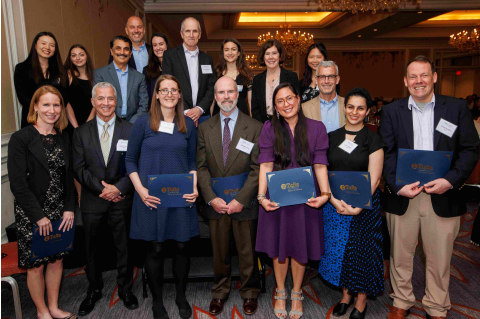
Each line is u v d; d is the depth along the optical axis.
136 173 2.09
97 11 5.36
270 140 2.08
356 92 2.02
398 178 1.97
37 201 1.96
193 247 2.81
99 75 3.10
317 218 2.05
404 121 2.03
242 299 2.40
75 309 2.31
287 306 2.30
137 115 3.14
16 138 1.93
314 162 2.03
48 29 3.84
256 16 10.56
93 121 2.24
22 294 2.56
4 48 3.04
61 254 2.12
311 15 10.58
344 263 2.10
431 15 8.62
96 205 2.21
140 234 2.09
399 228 2.08
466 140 1.91
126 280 2.32
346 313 2.22
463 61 14.15
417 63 1.91
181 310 2.19
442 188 1.89
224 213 2.15
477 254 3.14
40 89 2.00
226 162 2.12
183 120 2.09
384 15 8.86
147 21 8.09
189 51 3.20
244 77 3.15
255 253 2.26
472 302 2.34
